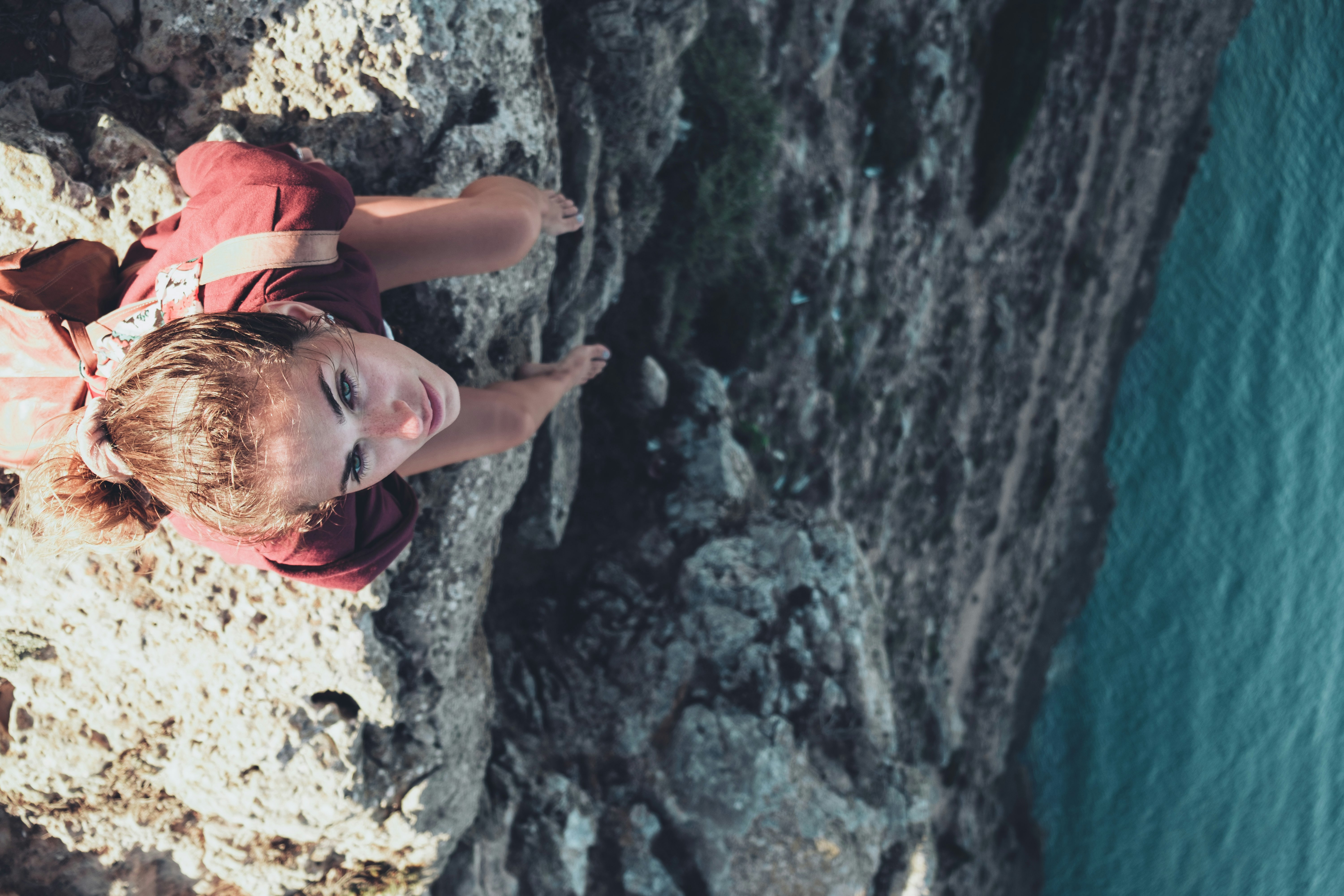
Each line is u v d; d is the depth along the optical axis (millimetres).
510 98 2566
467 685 2883
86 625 2289
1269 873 20016
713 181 6262
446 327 2457
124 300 1552
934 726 11781
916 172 9062
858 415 8727
